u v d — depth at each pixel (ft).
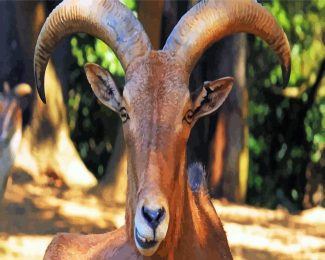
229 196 76.13
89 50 83.05
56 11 23.81
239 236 56.54
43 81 24.91
